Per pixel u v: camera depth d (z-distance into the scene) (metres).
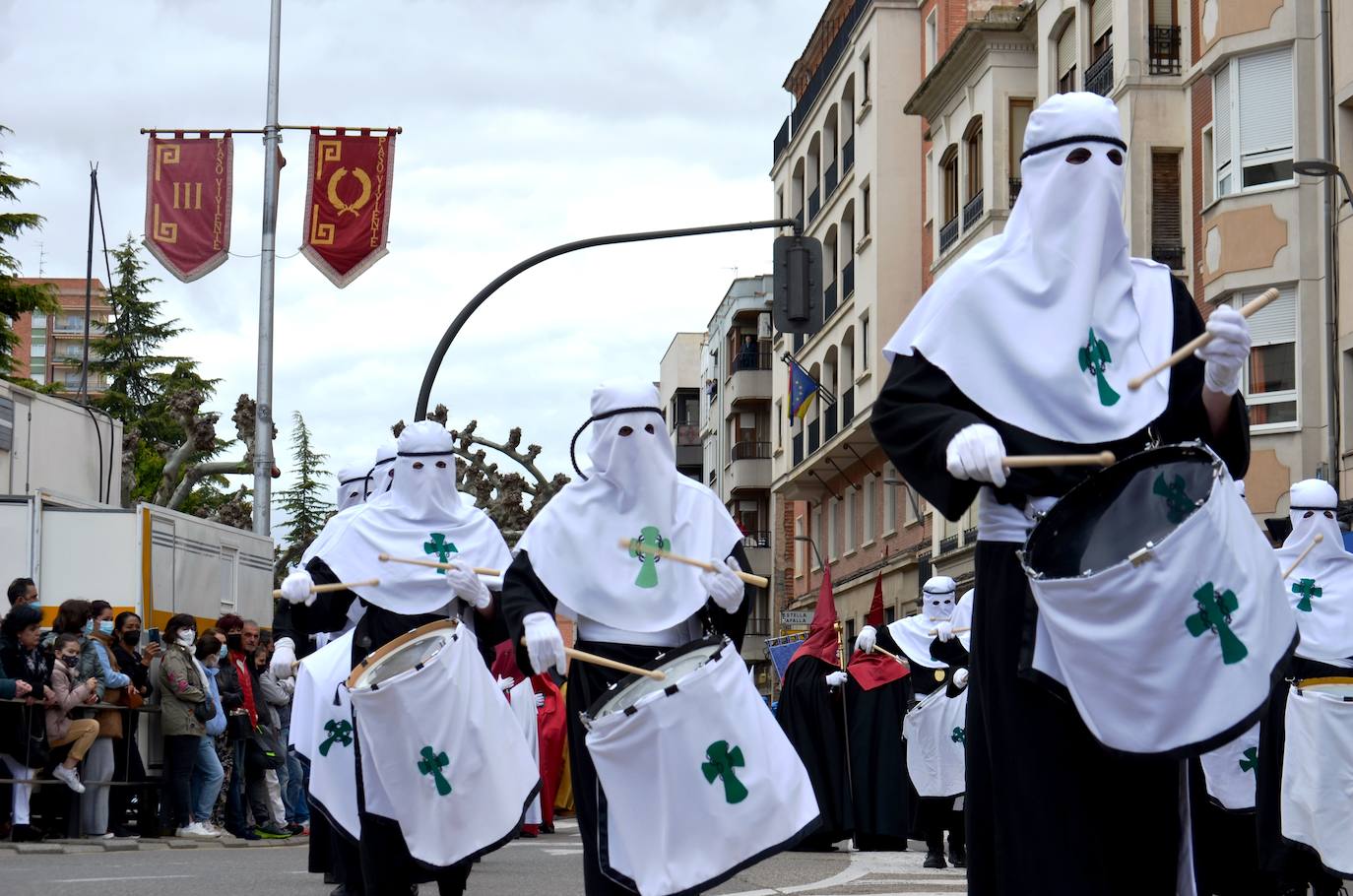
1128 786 5.02
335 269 23.11
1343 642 11.27
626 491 8.11
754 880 13.34
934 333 5.38
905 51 47.62
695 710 7.20
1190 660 4.68
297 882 12.47
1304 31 28.72
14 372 53.56
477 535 10.68
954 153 42.72
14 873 13.12
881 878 13.59
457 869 8.89
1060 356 5.27
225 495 71.50
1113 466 4.93
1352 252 27.20
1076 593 4.73
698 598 8.03
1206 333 5.12
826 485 55.62
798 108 57.31
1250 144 29.30
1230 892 10.46
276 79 26.17
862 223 48.91
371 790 9.02
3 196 52.44
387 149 23.19
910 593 46.62
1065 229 5.36
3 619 16.56
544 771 20.42
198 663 18.45
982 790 5.23
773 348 62.28
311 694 10.30
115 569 20.19
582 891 12.01
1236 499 4.85
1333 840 10.16
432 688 8.76
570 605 7.95
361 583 10.32
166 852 16.41
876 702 17.25
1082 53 35.09
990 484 5.25
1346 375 27.52
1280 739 10.37
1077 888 4.97
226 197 23.70
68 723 16.89
